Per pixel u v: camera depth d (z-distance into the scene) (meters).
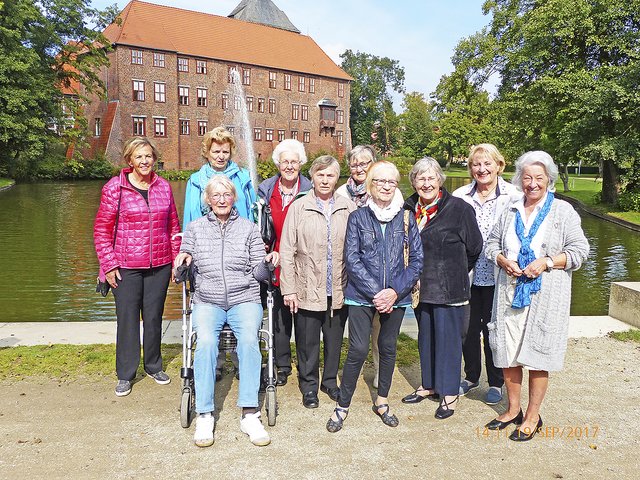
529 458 3.71
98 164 46.97
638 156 23.06
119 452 3.71
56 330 6.33
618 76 23.11
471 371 4.88
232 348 4.25
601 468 3.59
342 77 70.75
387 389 4.22
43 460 3.59
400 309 4.11
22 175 41.88
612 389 4.89
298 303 4.43
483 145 4.66
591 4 24.62
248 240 4.39
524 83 27.62
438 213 4.30
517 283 3.85
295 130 67.12
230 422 4.21
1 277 11.22
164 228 4.84
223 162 4.95
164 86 54.69
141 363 5.47
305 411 4.44
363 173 4.90
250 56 62.19
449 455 3.74
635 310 6.71
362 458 3.68
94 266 12.34
